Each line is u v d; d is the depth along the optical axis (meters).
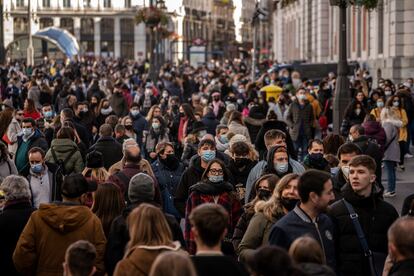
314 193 14.99
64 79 75.38
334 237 15.81
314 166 21.53
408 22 74.50
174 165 24.17
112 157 27.67
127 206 17.38
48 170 22.91
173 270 10.30
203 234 12.65
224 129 30.14
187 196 22.31
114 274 13.83
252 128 36.38
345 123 40.38
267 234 16.41
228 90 60.19
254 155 23.09
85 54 189.38
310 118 43.06
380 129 33.62
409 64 73.94
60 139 26.19
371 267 15.92
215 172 19.69
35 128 28.42
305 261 12.08
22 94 63.62
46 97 54.81
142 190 17.00
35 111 37.19
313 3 117.75
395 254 12.49
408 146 46.34
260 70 123.00
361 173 16.17
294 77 68.44
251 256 11.38
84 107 38.19
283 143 23.36
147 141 35.56
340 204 16.09
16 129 32.34
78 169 26.05
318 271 11.61
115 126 33.62
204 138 23.05
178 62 183.62
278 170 20.52
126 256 13.87
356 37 95.25
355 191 16.27
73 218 16.31
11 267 17.45
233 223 19.52
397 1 74.69
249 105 47.59
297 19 135.88
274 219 16.41
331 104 52.81
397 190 36.19
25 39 152.50
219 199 19.56
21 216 17.45
